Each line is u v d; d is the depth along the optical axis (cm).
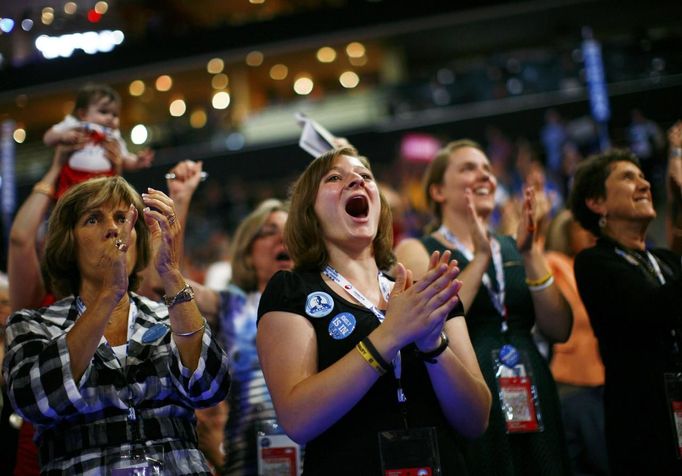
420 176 1658
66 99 2089
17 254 436
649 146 1433
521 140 1900
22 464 420
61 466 290
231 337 511
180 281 307
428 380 306
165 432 304
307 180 344
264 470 428
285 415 282
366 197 333
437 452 274
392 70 2581
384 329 278
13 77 1142
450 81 2023
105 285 292
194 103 2672
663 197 1344
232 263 540
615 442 406
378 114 2092
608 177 462
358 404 297
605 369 424
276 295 312
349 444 289
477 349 425
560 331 457
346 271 330
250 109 2780
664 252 464
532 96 1903
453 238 469
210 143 2148
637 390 400
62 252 333
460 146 502
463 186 482
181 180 479
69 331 289
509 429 402
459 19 1927
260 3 2494
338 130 2108
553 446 416
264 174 2106
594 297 427
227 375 313
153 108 2580
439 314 275
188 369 304
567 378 550
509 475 397
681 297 376
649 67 1664
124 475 278
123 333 324
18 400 284
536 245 456
